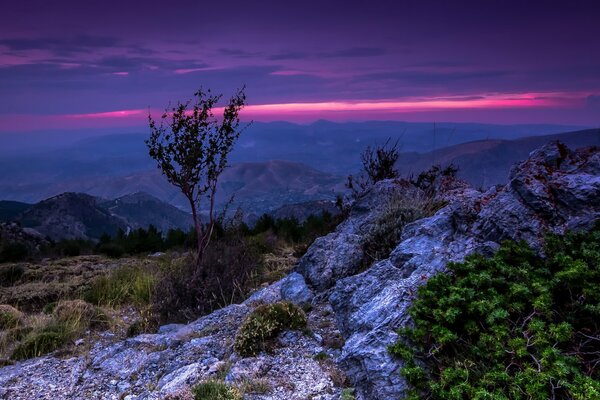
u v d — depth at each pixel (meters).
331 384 5.62
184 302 10.56
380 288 7.14
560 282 5.14
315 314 8.15
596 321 4.70
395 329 5.56
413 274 6.68
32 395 6.91
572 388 3.86
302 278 9.78
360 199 11.94
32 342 9.16
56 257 23.02
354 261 9.55
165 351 7.73
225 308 9.51
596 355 4.44
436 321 5.23
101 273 15.66
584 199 6.40
